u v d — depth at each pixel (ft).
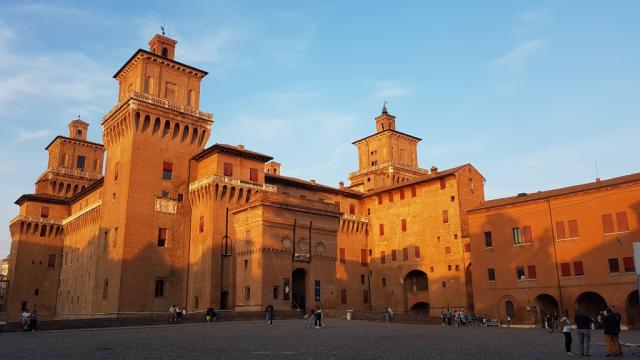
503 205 245.86
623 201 209.77
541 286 227.61
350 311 214.90
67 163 361.10
